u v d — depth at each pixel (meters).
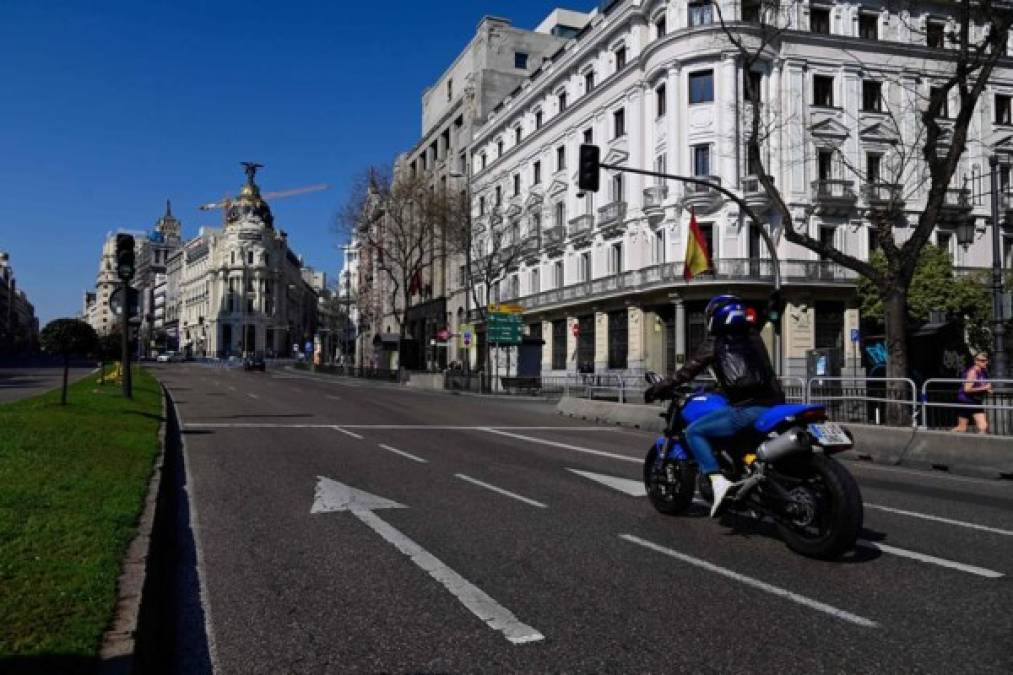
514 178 52.09
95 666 2.97
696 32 34.38
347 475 9.12
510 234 51.16
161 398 20.62
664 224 36.09
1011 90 38.16
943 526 6.47
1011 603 4.36
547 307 45.84
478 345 54.09
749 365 5.75
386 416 18.75
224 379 42.47
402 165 68.19
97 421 12.05
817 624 4.02
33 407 13.46
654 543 5.76
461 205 45.66
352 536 6.00
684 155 34.97
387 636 3.87
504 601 4.40
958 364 18.08
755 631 3.91
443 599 4.45
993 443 10.12
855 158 35.84
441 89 68.06
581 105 43.62
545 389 36.97
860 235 36.00
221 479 8.77
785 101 35.00
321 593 4.57
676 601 4.39
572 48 45.06
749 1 34.00
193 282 158.62
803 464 5.40
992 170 19.36
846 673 3.40
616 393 21.38
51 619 3.39
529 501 7.47
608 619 4.10
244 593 4.59
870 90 36.41
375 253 67.56
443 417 18.97
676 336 34.91
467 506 7.21
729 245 34.09
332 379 53.38
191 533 6.13
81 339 14.51
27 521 5.12
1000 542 5.86
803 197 34.97
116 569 4.19
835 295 34.97
